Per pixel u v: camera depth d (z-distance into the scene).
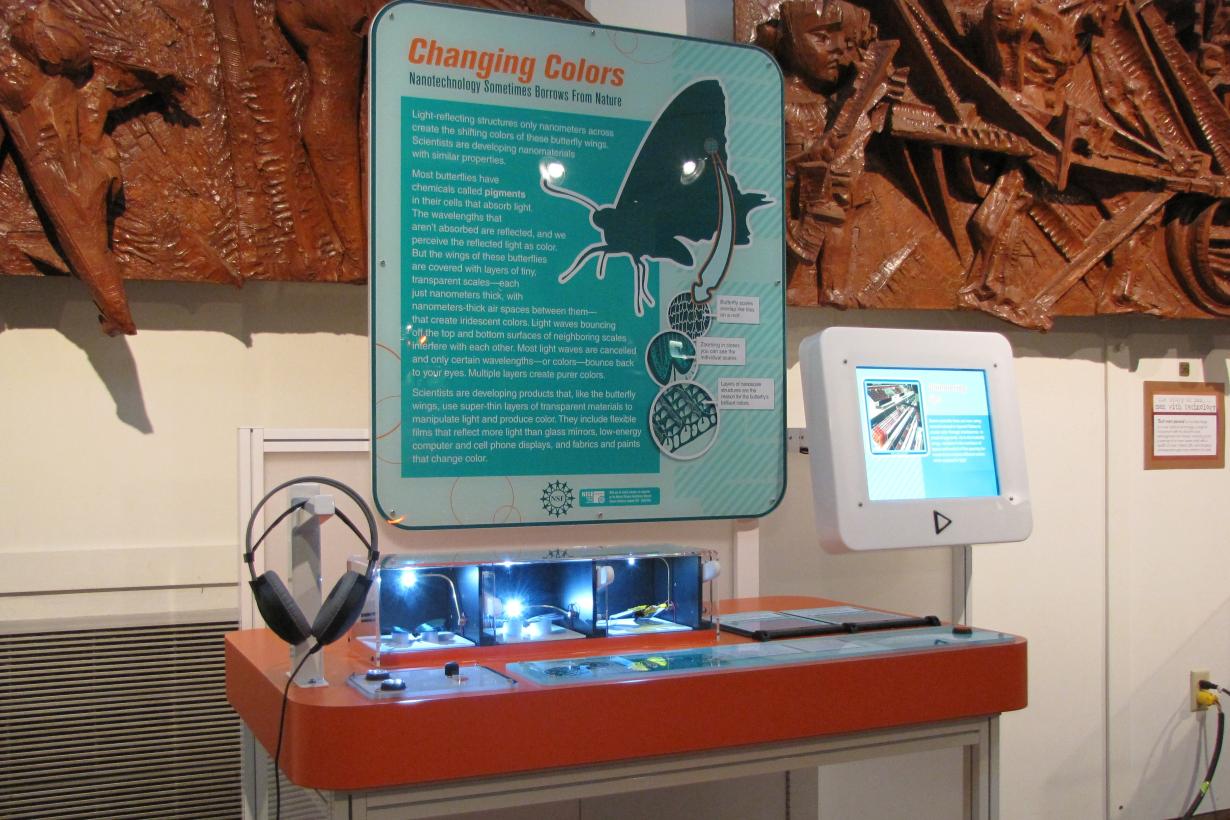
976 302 3.08
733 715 1.72
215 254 2.40
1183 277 3.37
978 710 1.96
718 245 2.40
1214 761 3.56
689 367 2.36
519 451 2.22
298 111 2.46
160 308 2.49
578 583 2.01
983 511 2.20
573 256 2.27
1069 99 3.22
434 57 2.17
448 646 1.87
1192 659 3.57
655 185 2.34
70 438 2.43
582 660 1.79
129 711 2.45
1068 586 3.41
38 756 2.39
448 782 1.55
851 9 2.81
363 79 2.48
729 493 2.40
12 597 2.38
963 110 2.99
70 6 2.25
